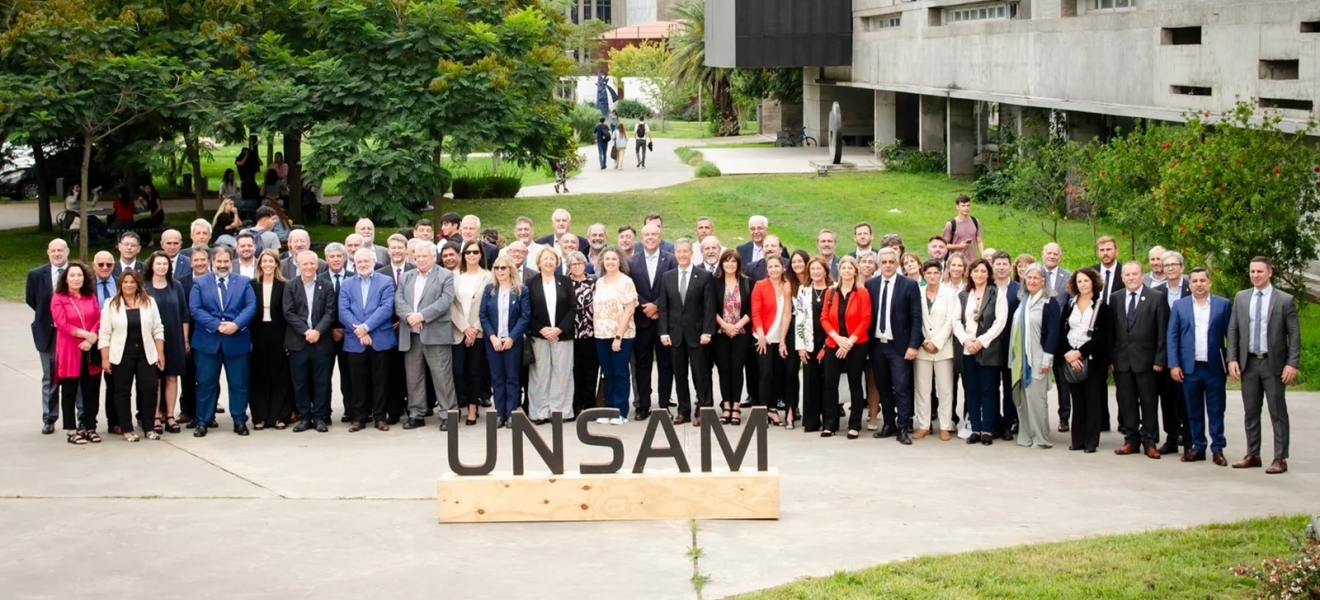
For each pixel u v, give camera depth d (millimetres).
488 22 30797
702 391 14539
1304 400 15688
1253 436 12469
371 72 28453
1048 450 13422
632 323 14586
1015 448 13508
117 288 13867
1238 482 11898
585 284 14586
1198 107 22750
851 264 13820
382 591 9094
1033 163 24969
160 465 12688
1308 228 17844
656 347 14875
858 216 32375
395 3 28656
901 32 39875
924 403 13984
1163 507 11000
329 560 9781
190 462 12820
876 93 45750
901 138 45688
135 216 33500
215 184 43375
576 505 10688
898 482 11953
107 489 11812
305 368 14219
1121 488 11703
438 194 29672
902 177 39906
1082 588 8734
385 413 14383
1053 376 14352
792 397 14492
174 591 9164
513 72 30016
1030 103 29406
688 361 14641
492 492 10672
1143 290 12992
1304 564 8227
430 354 14203
